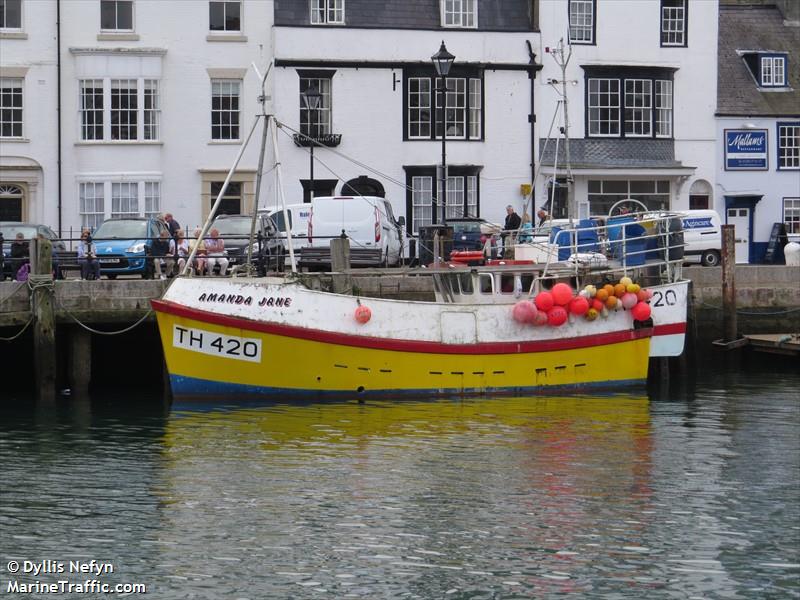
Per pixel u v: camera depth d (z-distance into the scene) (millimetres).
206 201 60938
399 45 62000
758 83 68375
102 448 32031
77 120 59750
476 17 63062
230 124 61219
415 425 34500
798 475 29766
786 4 72125
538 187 63625
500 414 36094
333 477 29281
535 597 22469
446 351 37656
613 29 64500
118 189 60250
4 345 42438
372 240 50344
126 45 60094
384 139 62125
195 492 28094
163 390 40906
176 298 36156
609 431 34312
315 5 61625
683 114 65750
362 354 37031
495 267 39062
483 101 63000
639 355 40000
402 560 24047
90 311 39812
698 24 65688
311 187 54000
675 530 25750
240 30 61062
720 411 37219
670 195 65625
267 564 23844
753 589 22875
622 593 22688
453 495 27953
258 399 36938
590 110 64375
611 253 41281
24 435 33562
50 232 50062
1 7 59188
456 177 62906
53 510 26812
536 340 38531
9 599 22328
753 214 67438
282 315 36469
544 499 27734
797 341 44281
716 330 46344
